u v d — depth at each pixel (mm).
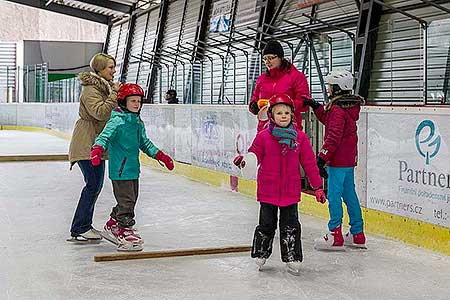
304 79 5848
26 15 43312
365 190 6289
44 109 24203
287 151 4473
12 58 30016
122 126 5008
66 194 8734
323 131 8117
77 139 5371
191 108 10820
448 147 5176
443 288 4215
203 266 4785
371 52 9781
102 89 5301
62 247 5395
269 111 4500
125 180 5133
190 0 17875
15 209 7422
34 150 15898
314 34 11312
